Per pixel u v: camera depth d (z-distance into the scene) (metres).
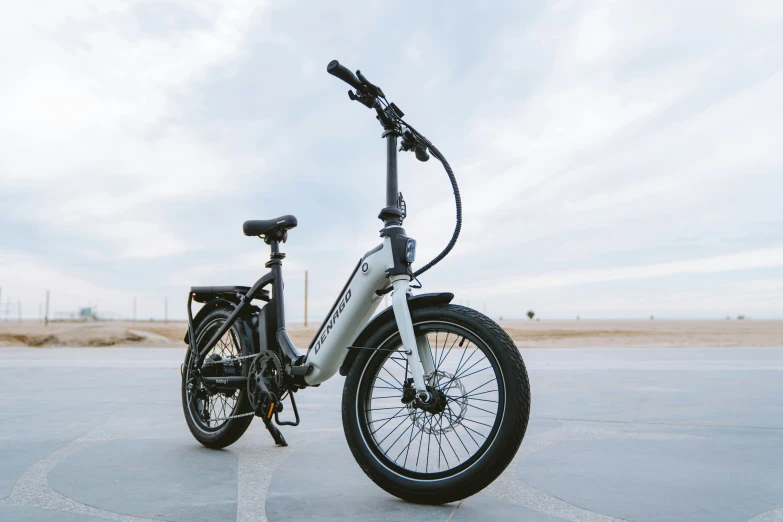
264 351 2.83
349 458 2.89
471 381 5.71
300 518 1.99
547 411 4.16
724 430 3.49
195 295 3.39
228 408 3.85
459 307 2.23
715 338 18.14
